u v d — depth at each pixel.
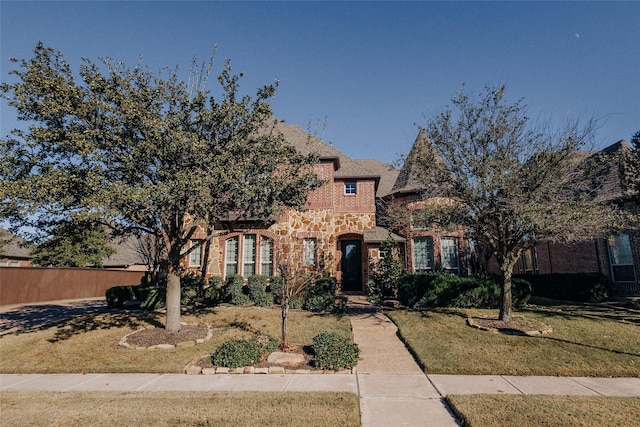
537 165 10.55
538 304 15.52
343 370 8.27
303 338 10.76
